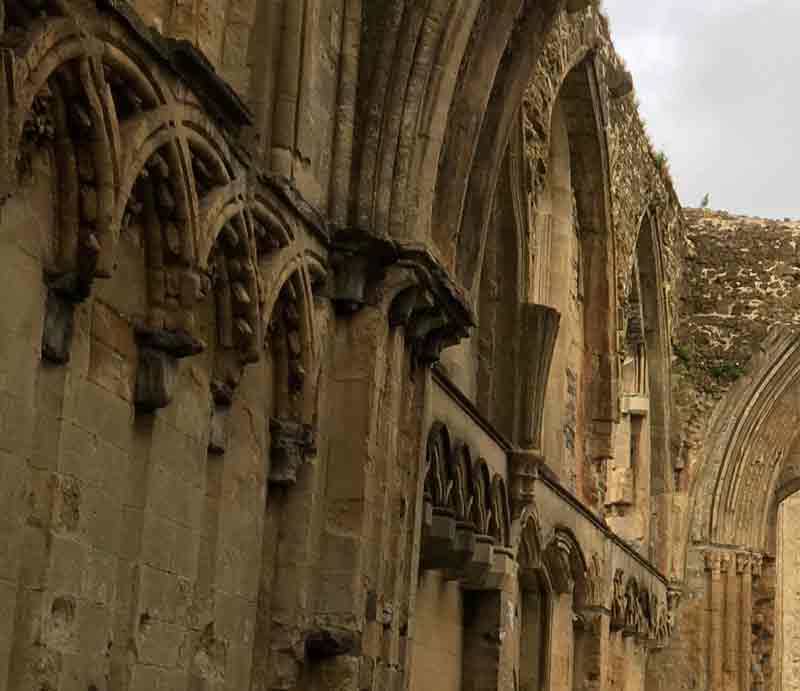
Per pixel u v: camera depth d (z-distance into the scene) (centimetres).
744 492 3091
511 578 1884
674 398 3078
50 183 864
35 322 846
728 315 3172
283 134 1178
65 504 879
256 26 1183
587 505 2394
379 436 1295
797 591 4519
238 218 1078
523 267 1967
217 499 1095
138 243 976
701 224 3244
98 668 917
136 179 948
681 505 3044
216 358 1086
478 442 1755
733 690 3009
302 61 1205
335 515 1257
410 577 1365
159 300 984
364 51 1318
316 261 1241
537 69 2016
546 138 2078
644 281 2931
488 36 1438
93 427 915
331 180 1284
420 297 1319
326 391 1266
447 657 1767
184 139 986
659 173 2866
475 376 1923
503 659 1848
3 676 810
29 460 846
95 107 866
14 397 823
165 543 998
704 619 3014
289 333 1200
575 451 2395
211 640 1086
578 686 2359
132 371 966
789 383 3114
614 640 2562
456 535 1639
